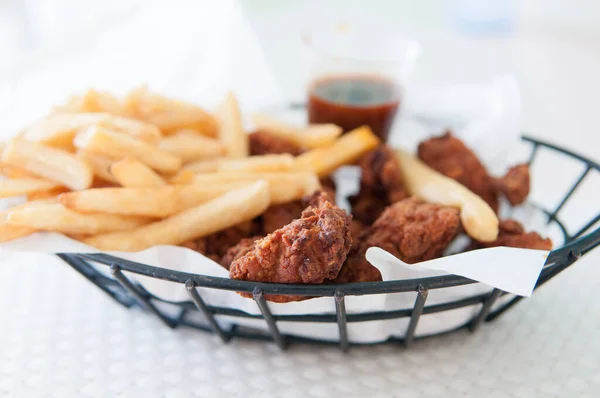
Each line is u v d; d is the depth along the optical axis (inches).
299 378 11.3
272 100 21.1
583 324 12.5
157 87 22.0
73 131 12.9
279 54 25.7
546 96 23.7
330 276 10.5
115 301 12.6
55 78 22.5
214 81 22.3
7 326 12.2
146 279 11.3
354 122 17.0
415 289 10.0
